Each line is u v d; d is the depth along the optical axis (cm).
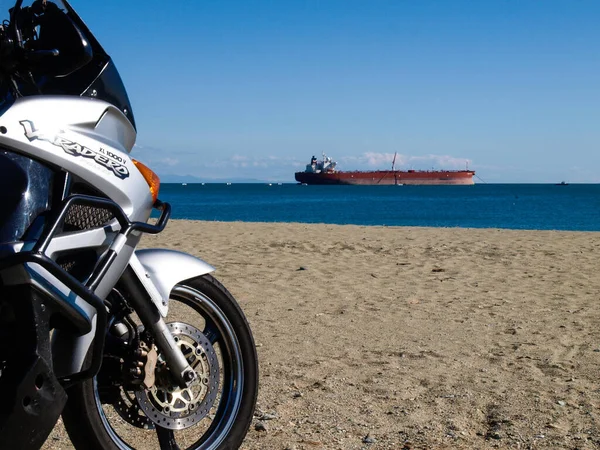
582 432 364
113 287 267
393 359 505
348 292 791
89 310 245
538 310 690
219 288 304
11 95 246
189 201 9244
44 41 251
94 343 243
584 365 489
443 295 776
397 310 687
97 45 268
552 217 4497
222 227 1672
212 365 295
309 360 501
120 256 260
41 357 225
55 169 245
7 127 235
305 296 763
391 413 392
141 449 337
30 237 230
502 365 490
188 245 1241
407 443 349
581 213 5178
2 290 227
